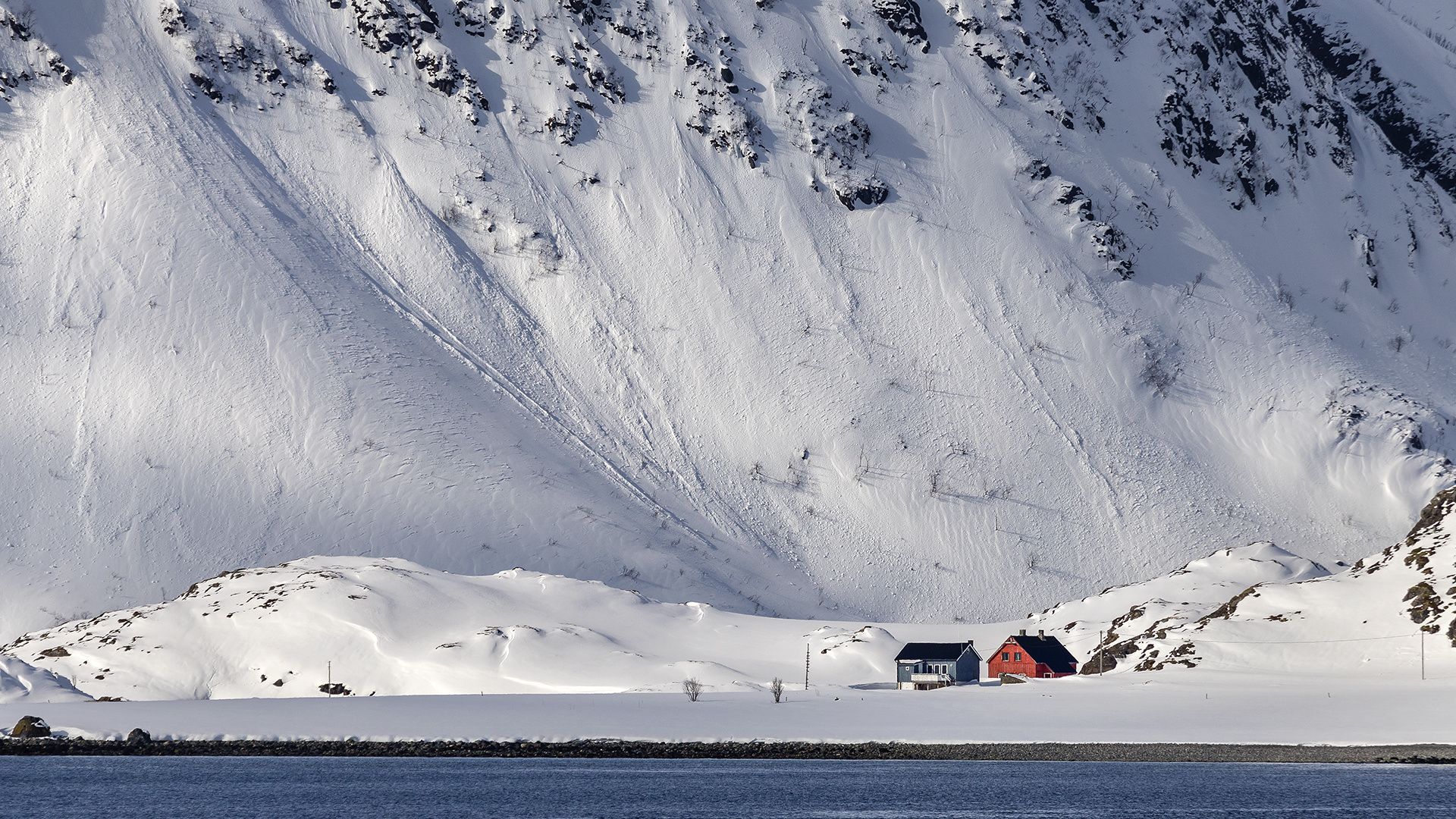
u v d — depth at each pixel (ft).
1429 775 485.56
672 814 439.22
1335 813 434.71
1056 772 506.07
